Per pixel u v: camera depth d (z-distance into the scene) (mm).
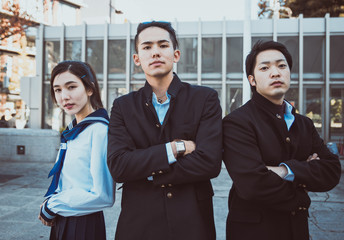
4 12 7664
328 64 9500
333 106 9617
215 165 1328
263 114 1450
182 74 10273
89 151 1501
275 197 1292
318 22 9531
